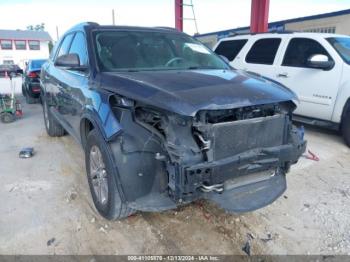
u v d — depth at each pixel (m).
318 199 3.41
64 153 4.88
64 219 3.01
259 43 6.54
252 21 8.57
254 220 3.01
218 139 2.40
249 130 2.56
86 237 2.75
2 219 3.00
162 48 3.70
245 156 2.46
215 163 2.32
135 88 2.57
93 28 3.69
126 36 3.68
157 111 2.45
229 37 7.45
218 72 3.27
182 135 2.34
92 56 3.30
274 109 2.79
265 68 6.23
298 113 5.79
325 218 3.04
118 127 2.53
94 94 2.93
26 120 7.56
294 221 3.00
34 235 2.77
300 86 5.61
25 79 10.35
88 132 3.34
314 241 2.71
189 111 2.23
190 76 2.91
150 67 3.37
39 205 3.26
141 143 2.46
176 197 2.32
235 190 2.64
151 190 2.49
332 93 5.12
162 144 2.40
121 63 3.32
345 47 5.36
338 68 5.07
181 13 11.55
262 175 2.80
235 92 2.51
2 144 5.45
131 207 2.50
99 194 2.97
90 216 3.06
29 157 4.69
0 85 15.08
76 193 3.51
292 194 3.52
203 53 3.96
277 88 2.84
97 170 2.97
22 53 45.28
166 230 2.85
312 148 5.07
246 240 2.72
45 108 5.68
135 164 2.47
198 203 3.27
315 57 5.24
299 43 5.80
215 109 2.30
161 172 2.45
